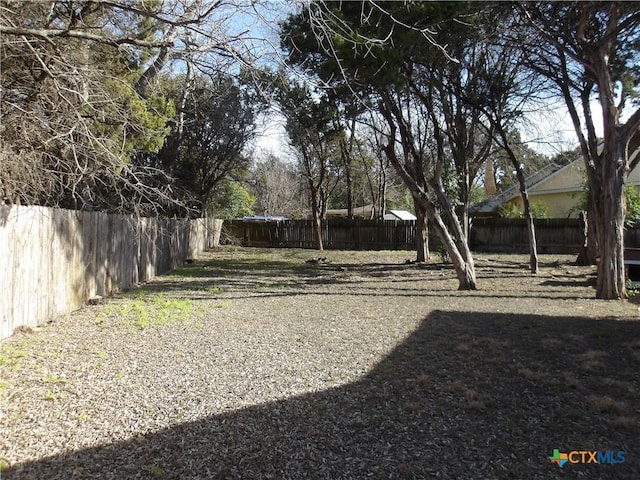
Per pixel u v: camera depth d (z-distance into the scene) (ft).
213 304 25.72
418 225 51.31
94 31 21.24
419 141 47.96
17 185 19.65
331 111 35.96
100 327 19.54
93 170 21.48
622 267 27.27
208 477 8.23
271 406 11.32
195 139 63.36
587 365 14.24
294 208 141.59
